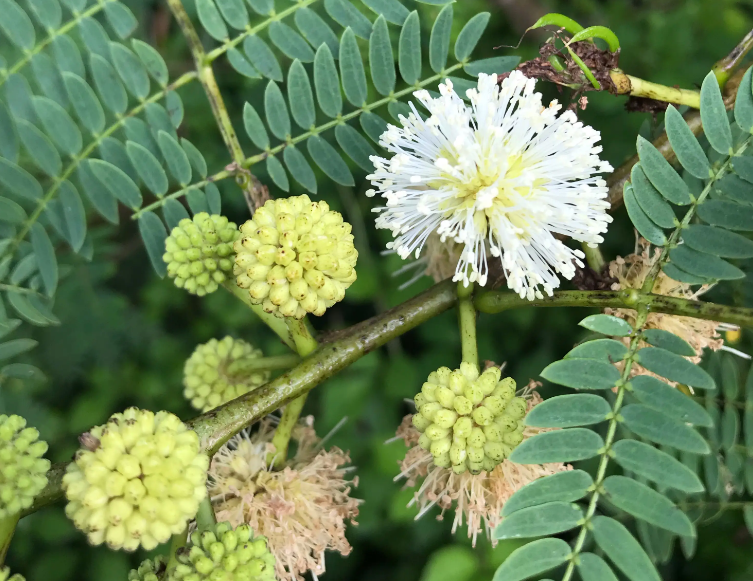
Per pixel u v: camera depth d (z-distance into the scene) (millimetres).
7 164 121
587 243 113
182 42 203
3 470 99
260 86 207
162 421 99
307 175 132
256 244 106
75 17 124
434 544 246
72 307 190
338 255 107
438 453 106
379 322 117
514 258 108
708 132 107
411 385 241
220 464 124
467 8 201
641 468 96
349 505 126
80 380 238
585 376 100
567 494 95
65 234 125
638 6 229
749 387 126
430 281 230
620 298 107
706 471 124
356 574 258
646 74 222
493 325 235
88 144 126
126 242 224
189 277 121
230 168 132
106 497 94
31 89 123
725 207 107
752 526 128
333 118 128
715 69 121
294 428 131
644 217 108
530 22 209
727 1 221
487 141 110
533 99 109
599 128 200
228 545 98
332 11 126
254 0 127
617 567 92
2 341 132
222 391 132
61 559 240
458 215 112
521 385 228
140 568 102
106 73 126
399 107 127
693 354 102
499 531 93
